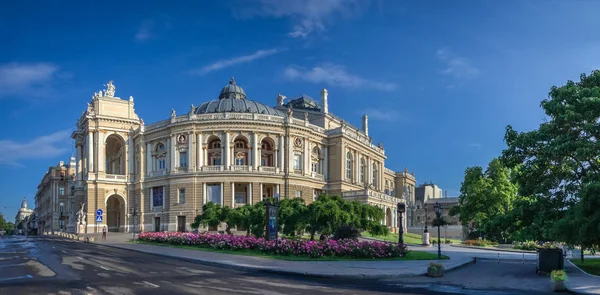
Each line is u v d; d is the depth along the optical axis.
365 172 108.88
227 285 22.81
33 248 50.16
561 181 32.91
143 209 92.00
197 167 85.19
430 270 27.64
